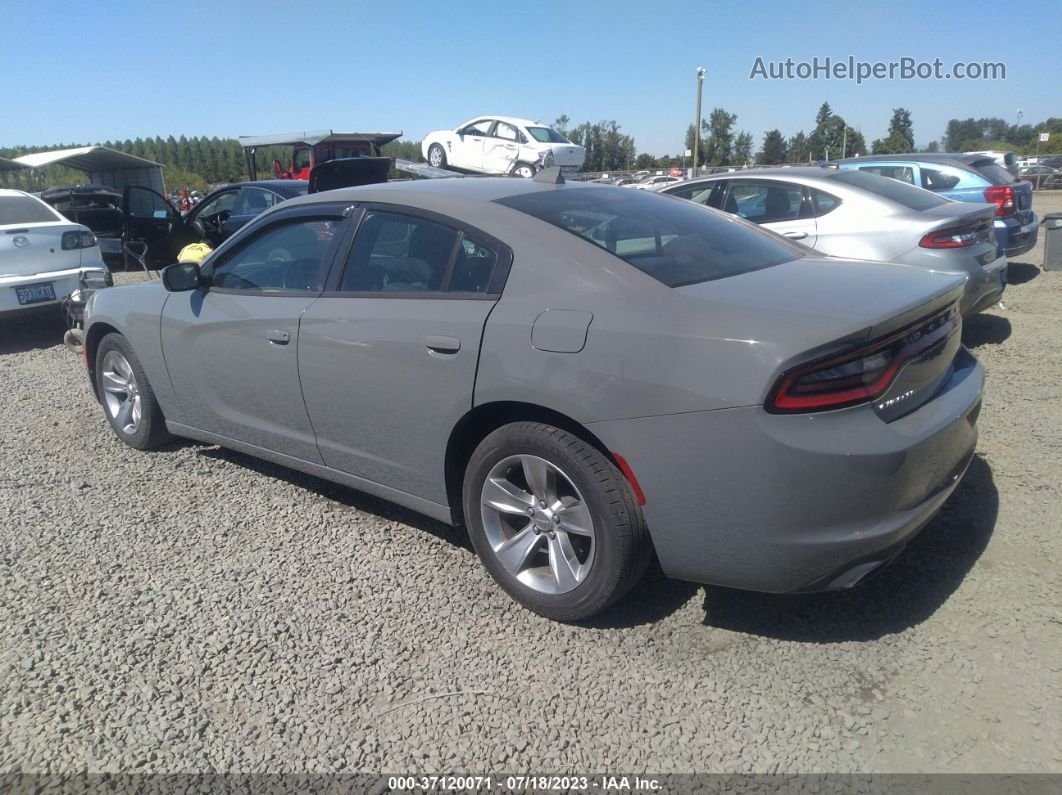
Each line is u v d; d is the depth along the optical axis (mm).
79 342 7004
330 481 4180
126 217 12078
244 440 4262
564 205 3484
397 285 3463
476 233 3271
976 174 9258
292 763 2465
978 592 3121
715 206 7309
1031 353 6422
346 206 3789
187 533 3934
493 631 3078
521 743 2508
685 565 2760
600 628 3064
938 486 2824
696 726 2543
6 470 4785
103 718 2670
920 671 2721
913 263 6102
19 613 3281
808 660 2814
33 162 18891
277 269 4000
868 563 2607
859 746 2424
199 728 2617
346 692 2766
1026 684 2627
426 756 2477
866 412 2543
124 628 3164
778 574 2607
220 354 4145
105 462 4875
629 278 2926
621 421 2703
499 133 18047
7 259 8016
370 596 3342
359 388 3496
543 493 3057
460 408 3139
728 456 2539
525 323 2953
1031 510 3703
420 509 3516
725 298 2770
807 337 2477
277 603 3309
